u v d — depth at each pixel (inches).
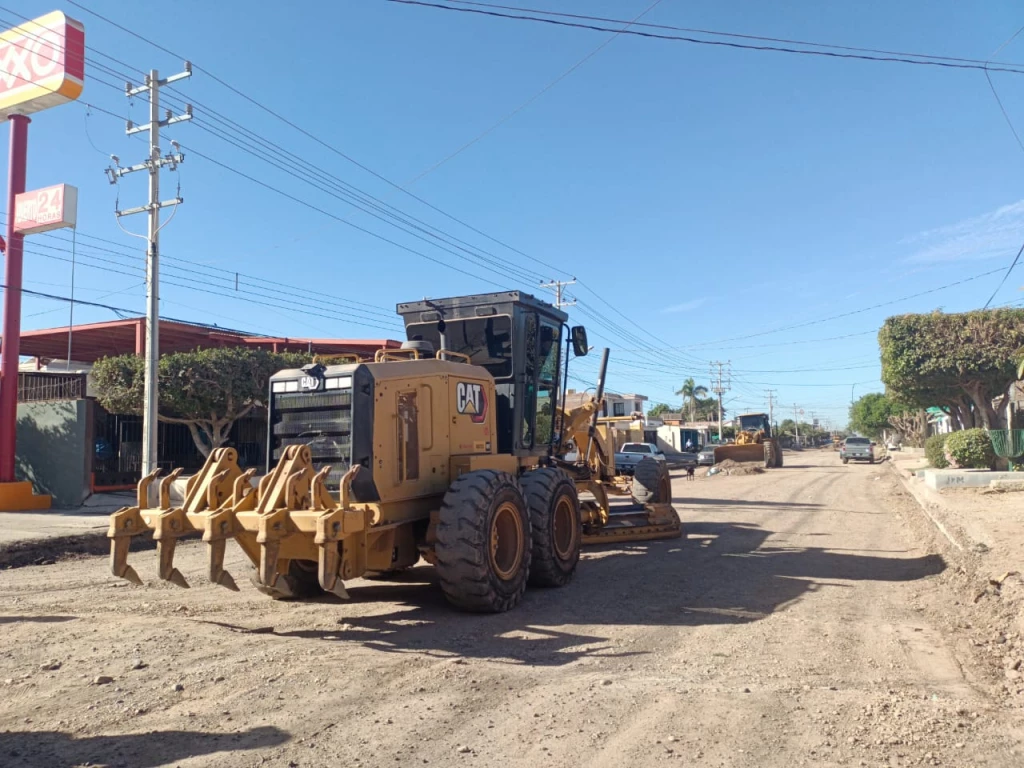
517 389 343.3
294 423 276.8
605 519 448.8
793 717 170.6
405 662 212.5
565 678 199.8
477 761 148.7
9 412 751.7
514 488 292.5
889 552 431.2
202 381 762.2
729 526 560.7
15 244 754.2
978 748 153.2
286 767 145.5
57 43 714.8
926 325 1021.8
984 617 267.6
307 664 209.5
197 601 303.0
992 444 795.4
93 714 172.1
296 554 260.2
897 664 214.7
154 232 666.8
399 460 276.2
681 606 293.1
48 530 534.6
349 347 1078.4
